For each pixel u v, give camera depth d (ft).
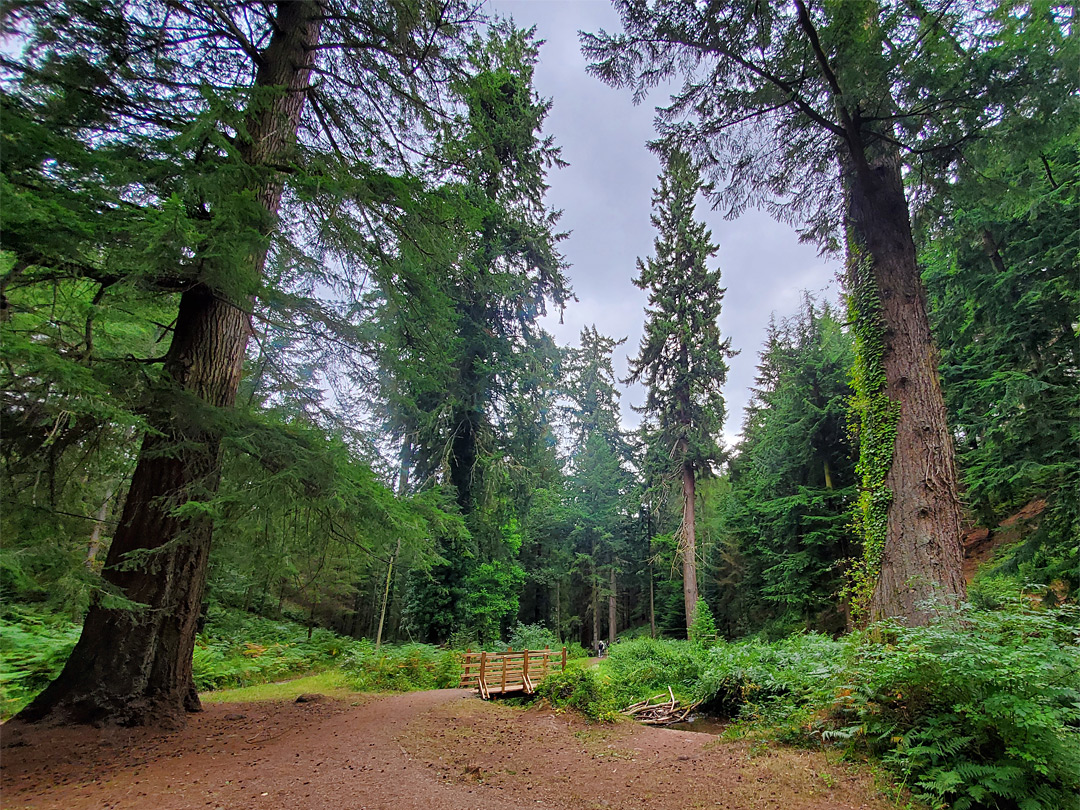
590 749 19.44
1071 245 31.65
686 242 68.49
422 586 50.75
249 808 11.50
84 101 15.05
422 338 25.32
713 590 83.56
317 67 22.70
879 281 23.03
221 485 17.39
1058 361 33.94
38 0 13.52
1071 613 13.48
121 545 17.56
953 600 17.29
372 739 18.71
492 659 33.83
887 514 20.40
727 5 20.79
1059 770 11.24
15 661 22.04
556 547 100.01
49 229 11.25
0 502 13.44
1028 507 47.91
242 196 15.25
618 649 48.24
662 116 25.50
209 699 25.62
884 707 15.15
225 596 47.03
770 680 24.29
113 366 15.48
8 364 11.07
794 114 24.57
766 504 59.67
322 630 55.11
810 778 13.75
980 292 37.27
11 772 12.82
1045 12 18.21
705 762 16.56
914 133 22.38
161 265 13.65
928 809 11.80
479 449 51.67
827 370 54.95
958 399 42.50
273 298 16.87
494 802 13.29
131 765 13.94
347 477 17.80
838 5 18.92
